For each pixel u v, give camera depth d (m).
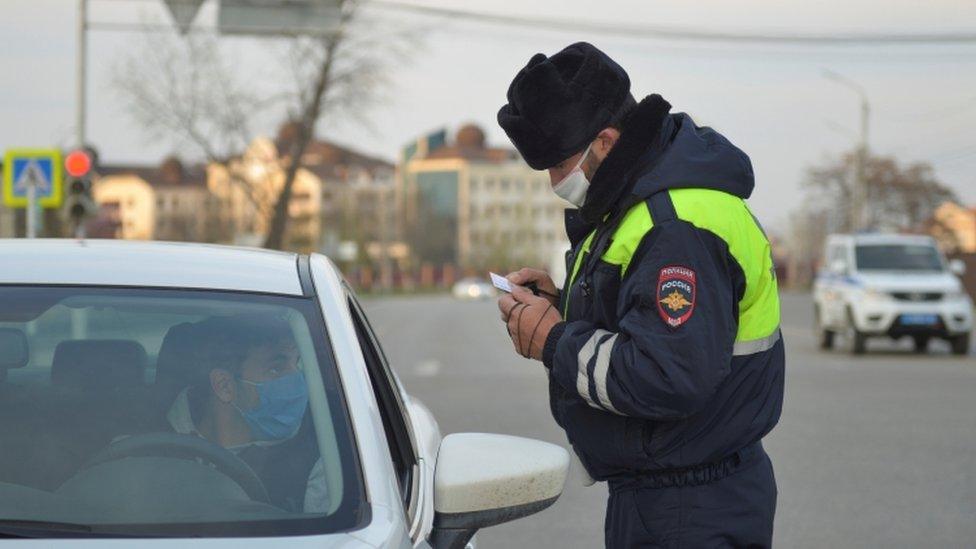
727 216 4.20
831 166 109.50
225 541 3.52
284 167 64.94
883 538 9.93
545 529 10.34
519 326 4.46
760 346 4.31
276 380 4.14
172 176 194.12
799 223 146.25
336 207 164.88
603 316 4.34
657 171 4.23
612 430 4.34
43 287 4.35
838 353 31.12
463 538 4.22
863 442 14.95
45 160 25.94
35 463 3.86
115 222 110.56
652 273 4.13
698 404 4.11
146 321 4.27
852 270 30.86
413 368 25.75
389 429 4.54
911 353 31.25
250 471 3.89
